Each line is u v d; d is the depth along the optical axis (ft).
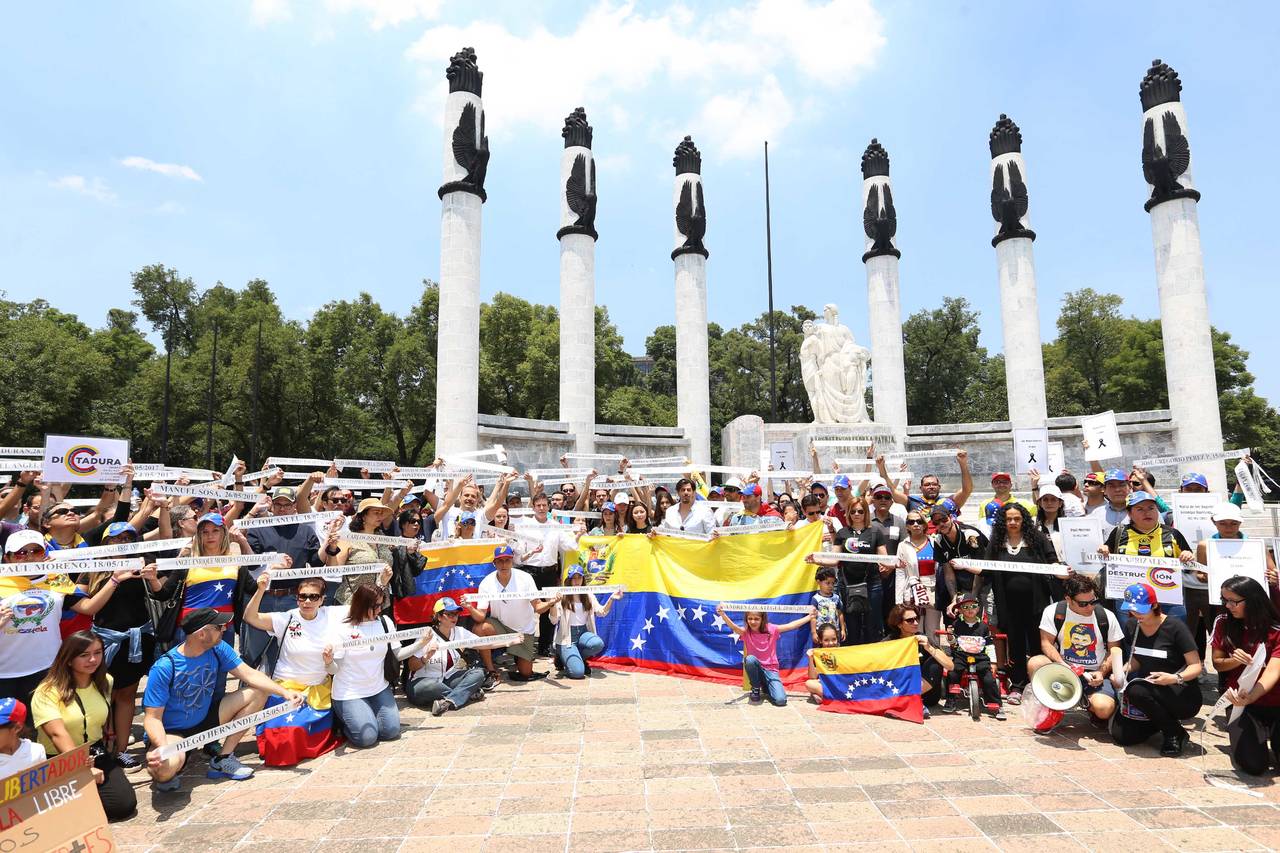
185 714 23.04
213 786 22.16
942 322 192.54
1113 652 25.70
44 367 126.93
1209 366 90.48
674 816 19.22
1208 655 35.04
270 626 25.68
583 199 96.73
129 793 20.01
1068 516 32.65
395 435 184.85
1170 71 94.32
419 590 34.91
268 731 24.08
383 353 167.73
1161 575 25.05
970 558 30.30
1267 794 20.30
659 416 181.98
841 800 20.12
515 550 36.37
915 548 30.48
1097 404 180.04
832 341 97.86
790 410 204.64
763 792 20.76
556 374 160.86
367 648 26.37
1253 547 23.63
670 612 36.32
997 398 185.88
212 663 23.66
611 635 37.70
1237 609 21.91
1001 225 102.73
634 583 37.60
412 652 29.25
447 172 85.20
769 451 54.70
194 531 29.58
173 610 24.56
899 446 96.32
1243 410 159.02
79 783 15.93
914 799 20.15
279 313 169.89
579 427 93.81
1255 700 21.48
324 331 165.89
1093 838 17.65
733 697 31.30
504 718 28.63
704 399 101.76
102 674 21.44
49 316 175.73
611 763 23.34
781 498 43.45
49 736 19.62
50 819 15.30
